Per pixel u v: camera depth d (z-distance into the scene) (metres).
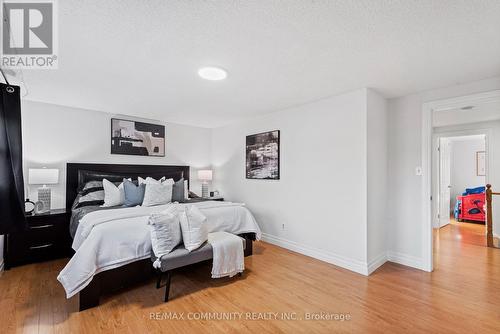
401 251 3.10
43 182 3.20
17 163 1.85
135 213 2.60
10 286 2.46
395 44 1.83
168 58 2.07
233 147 4.80
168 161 4.76
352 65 2.21
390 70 2.31
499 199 4.38
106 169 3.97
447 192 5.61
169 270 2.20
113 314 1.99
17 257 2.95
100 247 2.16
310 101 3.33
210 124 4.95
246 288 2.46
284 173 3.76
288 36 1.73
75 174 3.69
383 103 3.14
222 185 5.07
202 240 2.46
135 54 2.00
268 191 4.03
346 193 2.97
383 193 3.12
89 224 2.33
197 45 1.86
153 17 1.51
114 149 4.09
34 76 2.46
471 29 1.62
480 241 4.19
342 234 3.01
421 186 2.94
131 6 1.40
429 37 1.73
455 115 3.94
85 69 2.30
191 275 2.76
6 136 1.80
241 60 2.11
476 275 2.75
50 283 2.53
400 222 3.11
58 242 3.23
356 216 2.87
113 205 3.33
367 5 1.39
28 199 3.29
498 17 1.49
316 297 2.28
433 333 1.77
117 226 2.29
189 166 5.05
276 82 2.63
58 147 3.59
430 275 2.76
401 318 1.95
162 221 2.30
